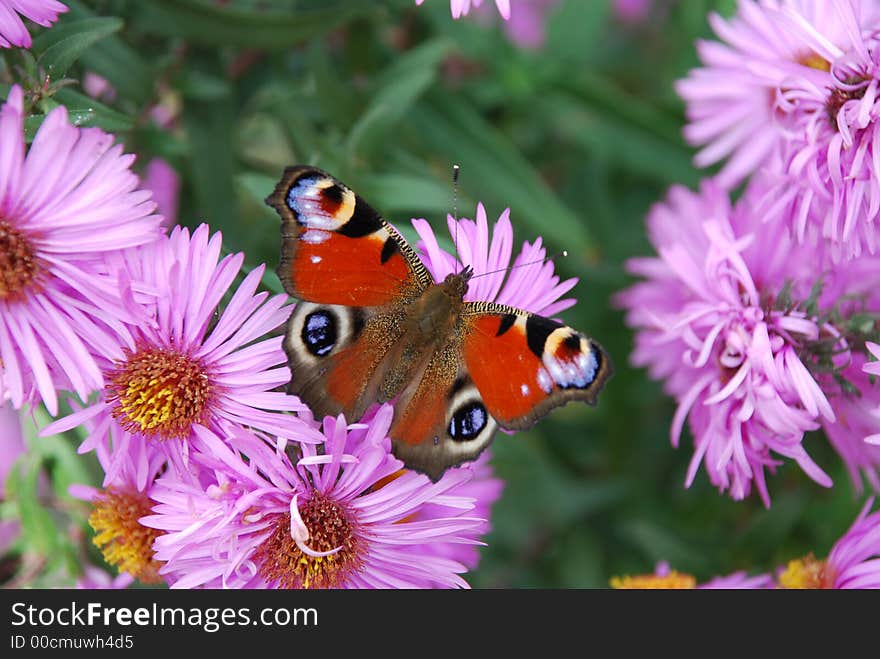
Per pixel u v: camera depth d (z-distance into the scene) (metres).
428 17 0.49
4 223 0.39
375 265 0.41
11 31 0.40
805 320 0.42
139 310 0.40
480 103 0.50
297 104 0.47
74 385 0.40
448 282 0.41
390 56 0.49
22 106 0.40
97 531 0.43
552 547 0.51
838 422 0.43
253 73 0.47
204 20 0.44
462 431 0.41
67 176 0.39
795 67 0.42
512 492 0.50
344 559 0.41
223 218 0.45
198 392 0.40
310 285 0.41
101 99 0.44
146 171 0.45
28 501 0.43
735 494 0.42
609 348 0.50
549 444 0.51
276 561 0.41
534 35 0.54
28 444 0.43
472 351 0.41
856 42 0.41
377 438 0.40
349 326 0.41
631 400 0.50
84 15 0.42
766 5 0.43
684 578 0.45
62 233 0.40
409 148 0.48
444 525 0.41
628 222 0.52
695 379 0.46
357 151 0.45
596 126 0.51
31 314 0.40
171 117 0.46
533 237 0.49
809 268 0.43
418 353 0.41
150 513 0.42
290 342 0.40
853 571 0.43
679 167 0.50
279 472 0.40
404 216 0.47
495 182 0.49
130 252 0.40
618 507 0.50
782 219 0.42
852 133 0.41
